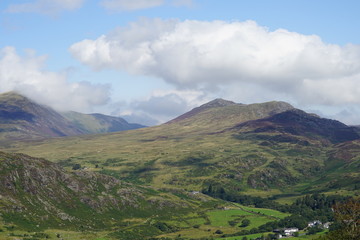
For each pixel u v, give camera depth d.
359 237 175.75
